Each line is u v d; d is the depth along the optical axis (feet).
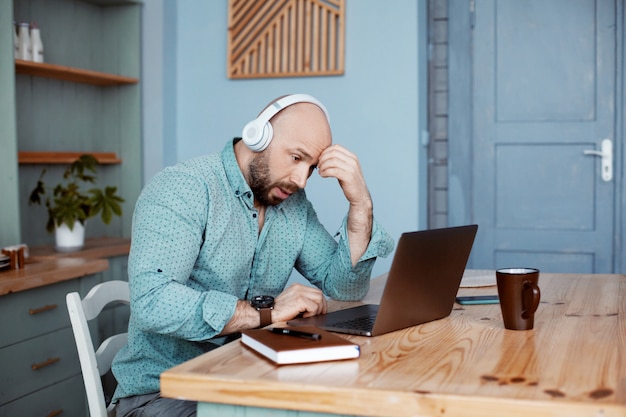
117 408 5.80
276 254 6.40
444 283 5.55
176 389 4.05
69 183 12.76
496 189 13.53
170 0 13.78
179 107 14.08
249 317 5.30
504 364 4.25
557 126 13.16
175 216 5.47
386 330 5.08
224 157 6.00
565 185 13.19
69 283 9.59
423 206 13.38
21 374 8.73
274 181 5.83
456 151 13.69
